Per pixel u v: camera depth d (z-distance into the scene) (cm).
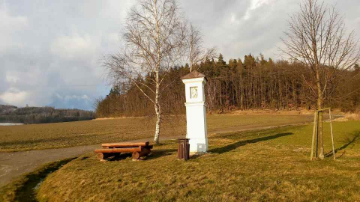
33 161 1540
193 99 1384
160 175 894
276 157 1145
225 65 8519
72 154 1777
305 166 939
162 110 1909
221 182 771
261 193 658
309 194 636
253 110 7819
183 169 970
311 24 1063
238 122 4541
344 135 1931
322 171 854
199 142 1358
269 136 2131
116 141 2497
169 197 673
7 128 5878
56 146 2214
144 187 768
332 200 593
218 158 1170
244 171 892
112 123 6288
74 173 1024
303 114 6378
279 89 7525
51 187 926
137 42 1788
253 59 9644
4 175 1204
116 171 1000
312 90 1101
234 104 8556
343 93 1269
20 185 1013
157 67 1861
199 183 775
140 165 1107
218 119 5619
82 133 3631
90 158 1435
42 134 3659
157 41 1847
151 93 1969
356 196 605
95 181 872
